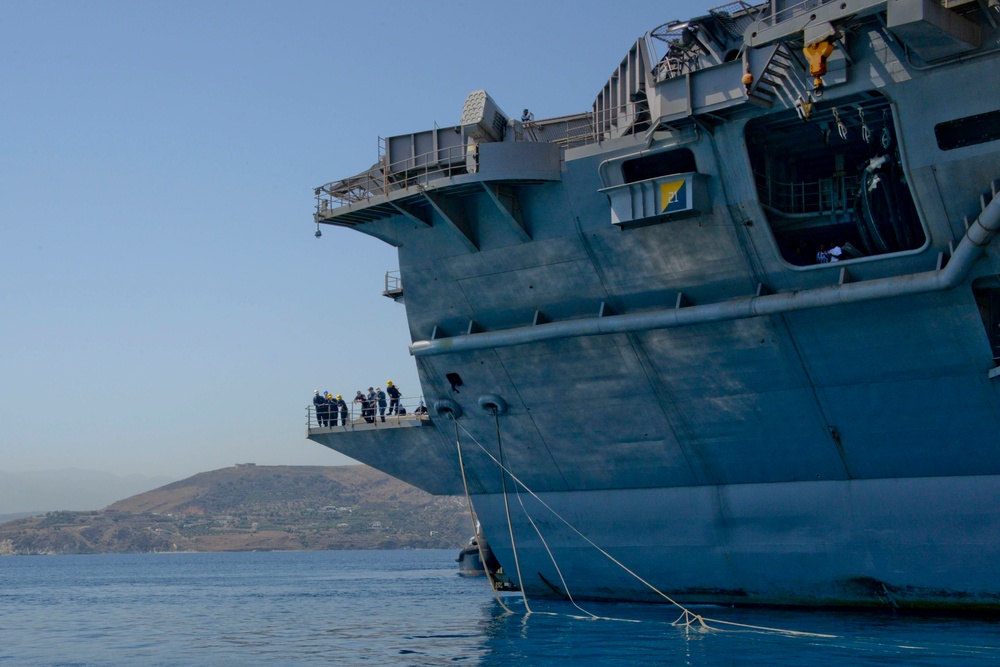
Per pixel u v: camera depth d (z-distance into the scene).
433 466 30.44
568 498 27.84
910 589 22.52
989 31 18.56
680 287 23.67
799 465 23.89
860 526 23.03
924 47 18.53
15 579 80.25
